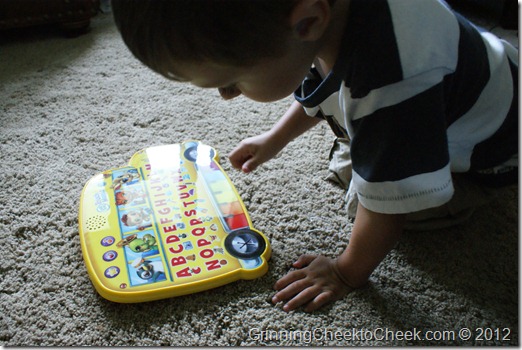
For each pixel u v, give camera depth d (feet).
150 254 2.38
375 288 2.30
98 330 2.14
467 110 2.16
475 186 2.57
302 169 2.99
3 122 3.41
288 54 1.76
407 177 1.89
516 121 2.33
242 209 2.64
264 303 2.25
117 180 2.82
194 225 2.54
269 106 3.56
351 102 1.93
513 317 2.17
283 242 2.55
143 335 2.11
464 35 2.01
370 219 2.09
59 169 3.01
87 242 2.44
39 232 2.59
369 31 1.78
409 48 1.78
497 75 2.21
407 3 1.81
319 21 1.69
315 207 2.74
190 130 3.34
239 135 3.29
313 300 2.22
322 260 2.34
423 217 2.58
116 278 2.27
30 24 4.45
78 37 4.65
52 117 3.47
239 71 1.72
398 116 1.82
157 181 2.81
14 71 4.06
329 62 2.03
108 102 3.64
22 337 2.11
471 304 2.23
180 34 1.55
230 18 1.54
